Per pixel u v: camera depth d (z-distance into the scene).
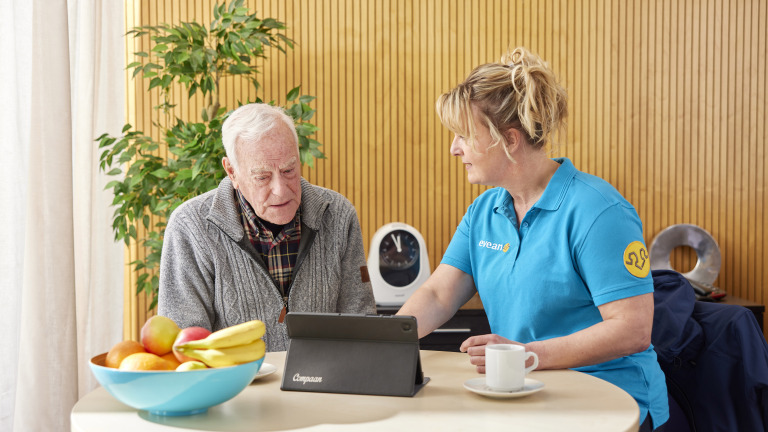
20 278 2.34
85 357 2.87
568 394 1.37
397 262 3.25
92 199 2.93
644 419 1.70
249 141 1.79
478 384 1.42
